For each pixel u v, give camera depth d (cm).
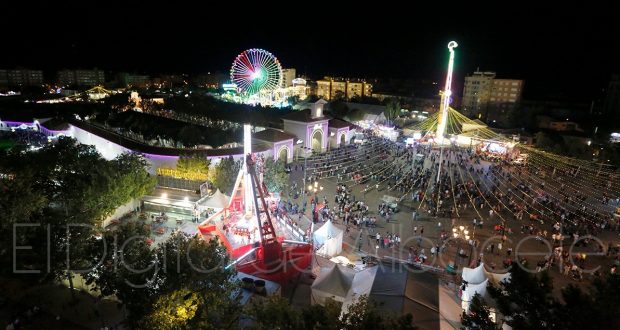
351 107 12606
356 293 2962
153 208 5084
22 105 11594
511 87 14562
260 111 11425
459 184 6331
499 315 2691
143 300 2506
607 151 7575
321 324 1955
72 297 3102
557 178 6981
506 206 5525
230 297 2862
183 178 5522
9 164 4425
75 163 4681
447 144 8669
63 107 11600
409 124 11750
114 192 4312
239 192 5141
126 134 9031
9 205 3078
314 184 6425
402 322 1922
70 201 3934
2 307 3009
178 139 7906
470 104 15225
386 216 5134
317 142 8931
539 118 12519
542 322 1905
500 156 8200
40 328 2819
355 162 7819
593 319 1727
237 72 11800
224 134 8106
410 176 6762
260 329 2091
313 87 18788
